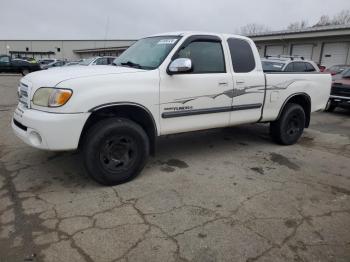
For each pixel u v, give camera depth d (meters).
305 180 4.45
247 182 4.29
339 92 10.44
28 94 3.76
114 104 3.76
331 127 8.32
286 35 23.28
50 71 4.02
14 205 3.50
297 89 5.87
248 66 5.14
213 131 6.98
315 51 22.47
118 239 2.94
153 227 3.15
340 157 5.55
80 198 3.69
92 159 3.77
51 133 3.51
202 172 4.59
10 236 2.94
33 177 4.23
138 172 4.21
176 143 6.04
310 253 2.83
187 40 4.47
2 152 5.17
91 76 3.70
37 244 2.84
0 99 11.60
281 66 10.52
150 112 4.09
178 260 2.69
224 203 3.68
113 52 39.62
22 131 3.82
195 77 4.45
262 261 2.71
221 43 4.83
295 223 3.30
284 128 5.91
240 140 6.38
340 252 2.86
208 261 2.69
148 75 4.05
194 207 3.56
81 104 3.57
